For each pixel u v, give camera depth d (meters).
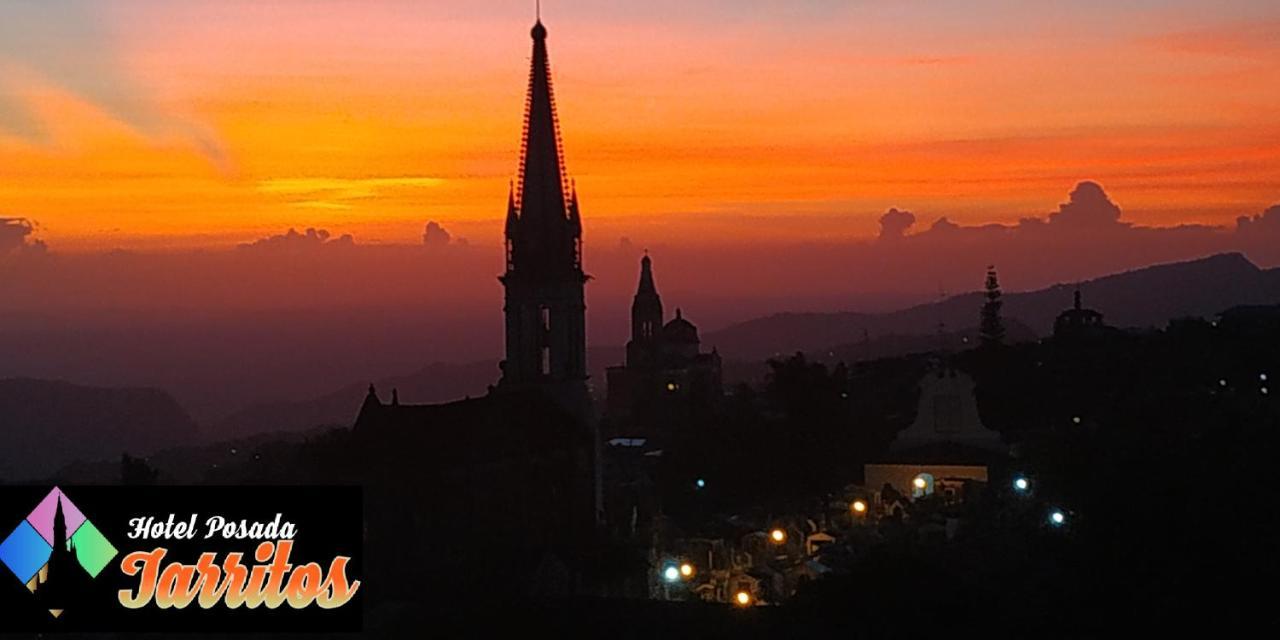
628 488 129.38
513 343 114.81
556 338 114.50
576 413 113.62
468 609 70.44
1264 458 62.81
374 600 77.31
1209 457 63.22
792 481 124.12
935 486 102.81
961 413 109.31
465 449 98.38
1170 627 57.41
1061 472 68.88
